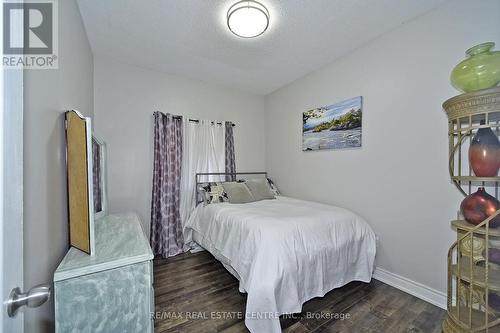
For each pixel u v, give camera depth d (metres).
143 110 2.88
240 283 1.73
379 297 1.89
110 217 1.89
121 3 1.75
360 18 1.94
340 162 2.63
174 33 2.15
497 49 1.50
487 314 1.21
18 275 0.50
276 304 1.45
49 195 1.00
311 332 1.50
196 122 3.27
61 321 0.89
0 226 0.42
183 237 2.99
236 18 1.77
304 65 2.81
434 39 1.81
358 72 2.41
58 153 1.15
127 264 1.01
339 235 1.93
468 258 1.42
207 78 3.24
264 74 3.10
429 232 1.85
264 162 4.01
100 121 2.60
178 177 3.04
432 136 1.83
